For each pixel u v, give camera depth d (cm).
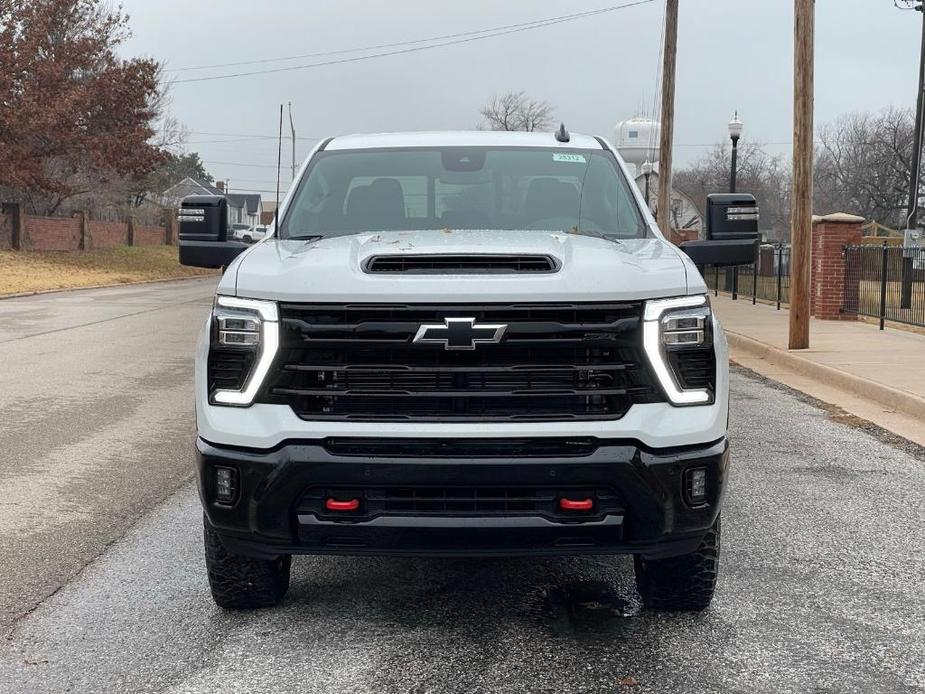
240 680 353
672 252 406
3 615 418
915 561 492
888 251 1633
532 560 491
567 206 486
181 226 474
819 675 357
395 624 405
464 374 347
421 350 346
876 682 352
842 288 1806
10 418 864
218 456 354
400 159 519
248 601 413
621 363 348
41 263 3375
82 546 512
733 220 459
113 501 600
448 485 341
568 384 348
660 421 347
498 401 348
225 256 471
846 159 8006
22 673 361
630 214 485
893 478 670
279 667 363
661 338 350
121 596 440
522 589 448
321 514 348
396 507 348
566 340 343
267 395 353
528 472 339
